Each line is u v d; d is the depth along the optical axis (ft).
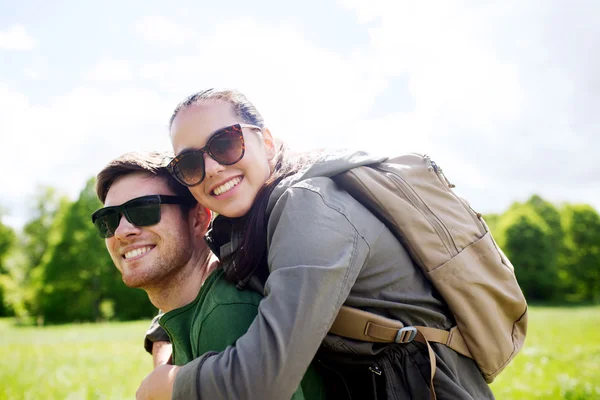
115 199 7.09
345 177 6.07
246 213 6.48
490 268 6.35
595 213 242.58
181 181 6.52
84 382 23.70
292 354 4.78
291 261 5.16
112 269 162.71
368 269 5.78
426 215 5.97
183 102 6.62
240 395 4.67
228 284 6.24
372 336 5.71
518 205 248.73
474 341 6.08
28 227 199.93
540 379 22.26
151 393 5.41
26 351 41.32
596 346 37.22
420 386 5.73
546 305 181.47
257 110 7.02
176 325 6.73
